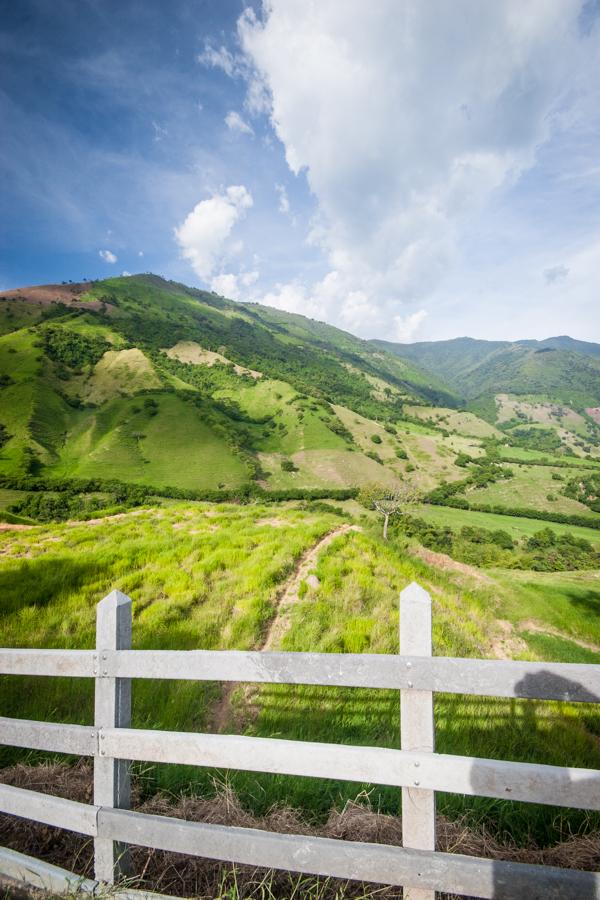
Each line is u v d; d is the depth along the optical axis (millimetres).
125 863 2402
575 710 5461
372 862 1979
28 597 7848
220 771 3350
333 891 2330
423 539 72000
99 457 135875
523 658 9656
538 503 129500
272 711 4539
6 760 3627
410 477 144125
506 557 72750
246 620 6883
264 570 9047
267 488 127875
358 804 3004
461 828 2766
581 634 14508
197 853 2146
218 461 140500
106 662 2363
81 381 196000
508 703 5121
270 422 183625
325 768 2053
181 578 8797
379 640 6656
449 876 1911
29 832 2824
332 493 123312
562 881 1820
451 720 4391
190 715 4480
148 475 130250
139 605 7711
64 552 11766
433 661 1982
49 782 3309
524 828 2902
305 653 2121
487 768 1901
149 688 4812
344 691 4879
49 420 157250
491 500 131000
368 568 10547
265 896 2355
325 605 7660
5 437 140750
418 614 2035
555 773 1838
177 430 156125
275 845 2070
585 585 23938
